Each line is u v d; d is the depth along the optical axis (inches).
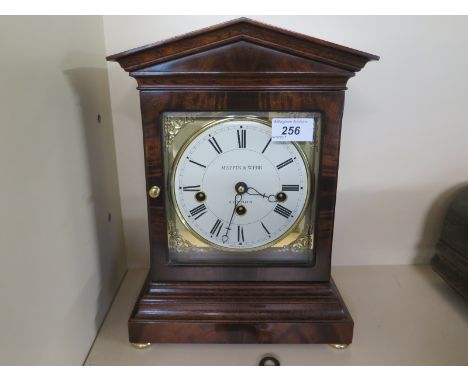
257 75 25.8
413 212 42.5
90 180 32.9
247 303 30.9
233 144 28.4
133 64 25.4
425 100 38.8
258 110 27.1
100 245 35.3
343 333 30.8
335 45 24.6
